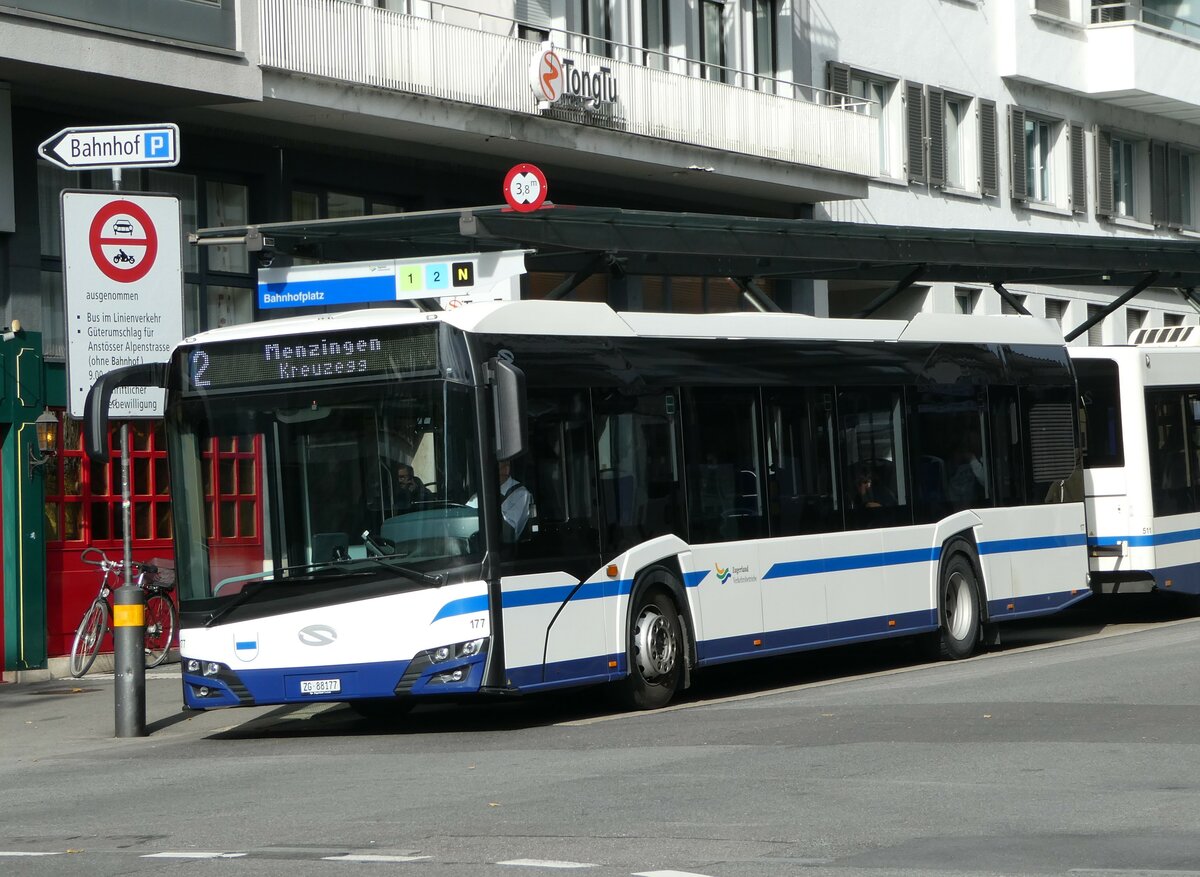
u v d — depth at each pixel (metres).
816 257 30.95
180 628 20.83
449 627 19.66
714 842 12.12
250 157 33.12
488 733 20.20
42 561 29.97
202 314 32.38
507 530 20.03
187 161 32.06
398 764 17.50
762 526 23.70
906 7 50.69
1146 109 59.84
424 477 19.95
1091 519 32.25
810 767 15.65
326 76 31.78
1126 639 29.22
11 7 27.45
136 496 31.78
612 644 21.39
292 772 17.36
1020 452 28.69
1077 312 57.53
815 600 24.39
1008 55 54.16
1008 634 32.44
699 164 39.72
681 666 22.41
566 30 39.38
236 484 20.66
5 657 29.67
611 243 27.47
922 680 23.59
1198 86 58.84
